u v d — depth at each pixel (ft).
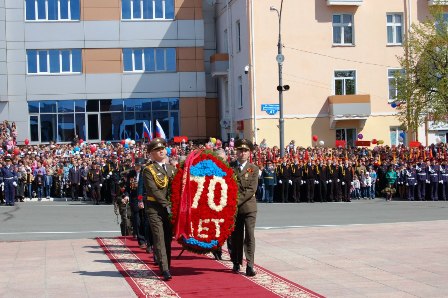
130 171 51.08
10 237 63.05
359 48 144.66
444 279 36.96
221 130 162.61
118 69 157.07
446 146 125.90
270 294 33.37
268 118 140.15
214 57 156.15
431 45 125.39
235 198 39.60
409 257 44.29
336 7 143.33
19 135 152.76
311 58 142.51
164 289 35.12
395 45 146.20
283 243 51.75
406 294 33.17
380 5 145.69
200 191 39.50
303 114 141.79
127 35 157.38
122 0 157.28
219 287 35.53
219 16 163.32
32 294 34.35
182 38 159.63
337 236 55.42
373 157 119.55
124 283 37.14
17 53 152.66
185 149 119.24
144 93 158.30
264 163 110.83
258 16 140.05
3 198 104.83
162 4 159.22
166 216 39.34
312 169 107.86
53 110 154.71
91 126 156.35
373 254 45.73
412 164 112.78
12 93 152.56
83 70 155.53
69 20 155.02
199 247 39.37
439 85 123.85
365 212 85.92
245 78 142.72
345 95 141.69
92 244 53.98
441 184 111.45
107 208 96.02
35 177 112.98
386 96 145.59
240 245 40.42
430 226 61.62
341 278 37.55
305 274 38.93
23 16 152.87
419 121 129.59
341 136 144.25
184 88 159.84
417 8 146.82
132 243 54.34
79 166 112.47
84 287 36.06
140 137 158.30
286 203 105.91
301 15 142.00
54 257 46.88
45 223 76.23
